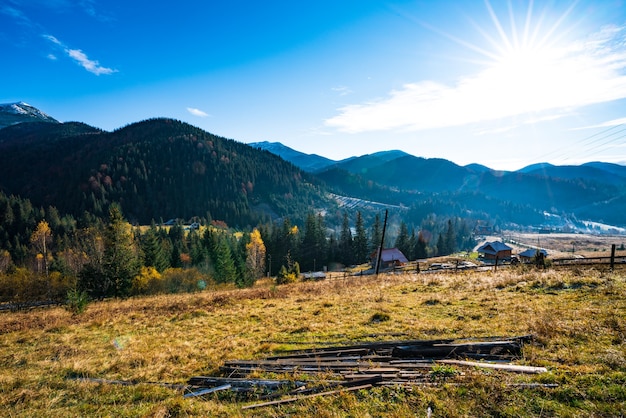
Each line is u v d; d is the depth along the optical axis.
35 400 8.41
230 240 101.75
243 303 20.03
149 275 48.28
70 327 16.73
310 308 16.48
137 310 20.55
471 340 8.64
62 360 11.59
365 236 99.44
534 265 22.61
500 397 5.49
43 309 26.62
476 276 21.45
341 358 8.76
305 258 95.12
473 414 5.21
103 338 14.44
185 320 16.66
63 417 7.44
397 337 10.43
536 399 5.31
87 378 9.64
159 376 9.42
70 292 22.25
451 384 6.14
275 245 93.00
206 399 7.51
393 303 15.50
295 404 6.47
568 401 5.16
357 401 6.14
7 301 44.47
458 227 193.75
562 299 12.00
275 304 18.69
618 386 5.24
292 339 11.66
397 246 103.25
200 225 160.50
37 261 75.81
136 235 99.69
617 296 11.13
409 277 26.23
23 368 11.05
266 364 9.13
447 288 18.09
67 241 86.00
